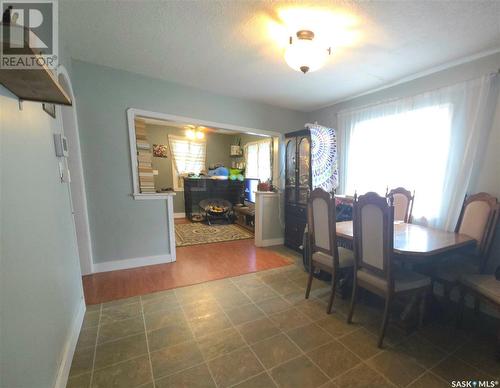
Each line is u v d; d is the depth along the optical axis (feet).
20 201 3.20
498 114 6.71
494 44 6.50
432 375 4.61
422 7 5.08
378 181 9.76
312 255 7.37
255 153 19.86
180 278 8.79
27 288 3.20
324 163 11.05
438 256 6.35
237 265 10.10
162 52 7.35
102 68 8.48
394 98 9.12
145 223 9.80
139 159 9.69
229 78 9.18
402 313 6.19
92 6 5.21
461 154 7.38
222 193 21.02
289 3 5.08
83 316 6.31
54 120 5.17
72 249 5.82
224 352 5.15
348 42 6.52
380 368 4.76
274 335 5.72
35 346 3.30
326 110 12.60
